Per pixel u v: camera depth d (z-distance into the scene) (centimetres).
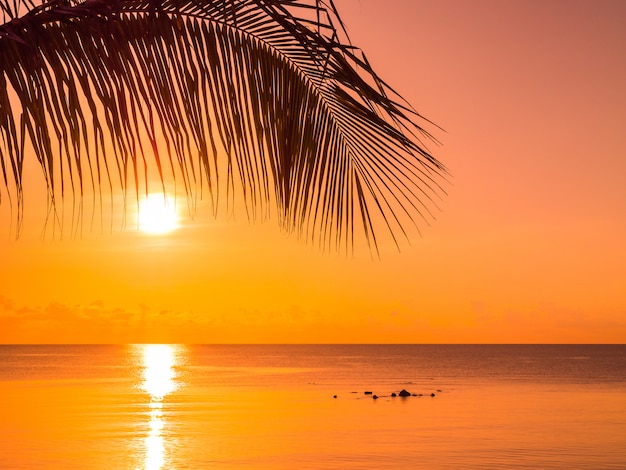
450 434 3359
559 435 3312
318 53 225
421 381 8612
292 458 2658
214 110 231
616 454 2745
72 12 214
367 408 4791
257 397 5794
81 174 215
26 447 2892
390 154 243
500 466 2491
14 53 214
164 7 228
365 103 234
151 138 221
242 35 235
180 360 18862
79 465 2489
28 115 214
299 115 242
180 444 3025
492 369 12875
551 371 11931
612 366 14350
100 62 219
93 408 4669
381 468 2452
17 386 7112
